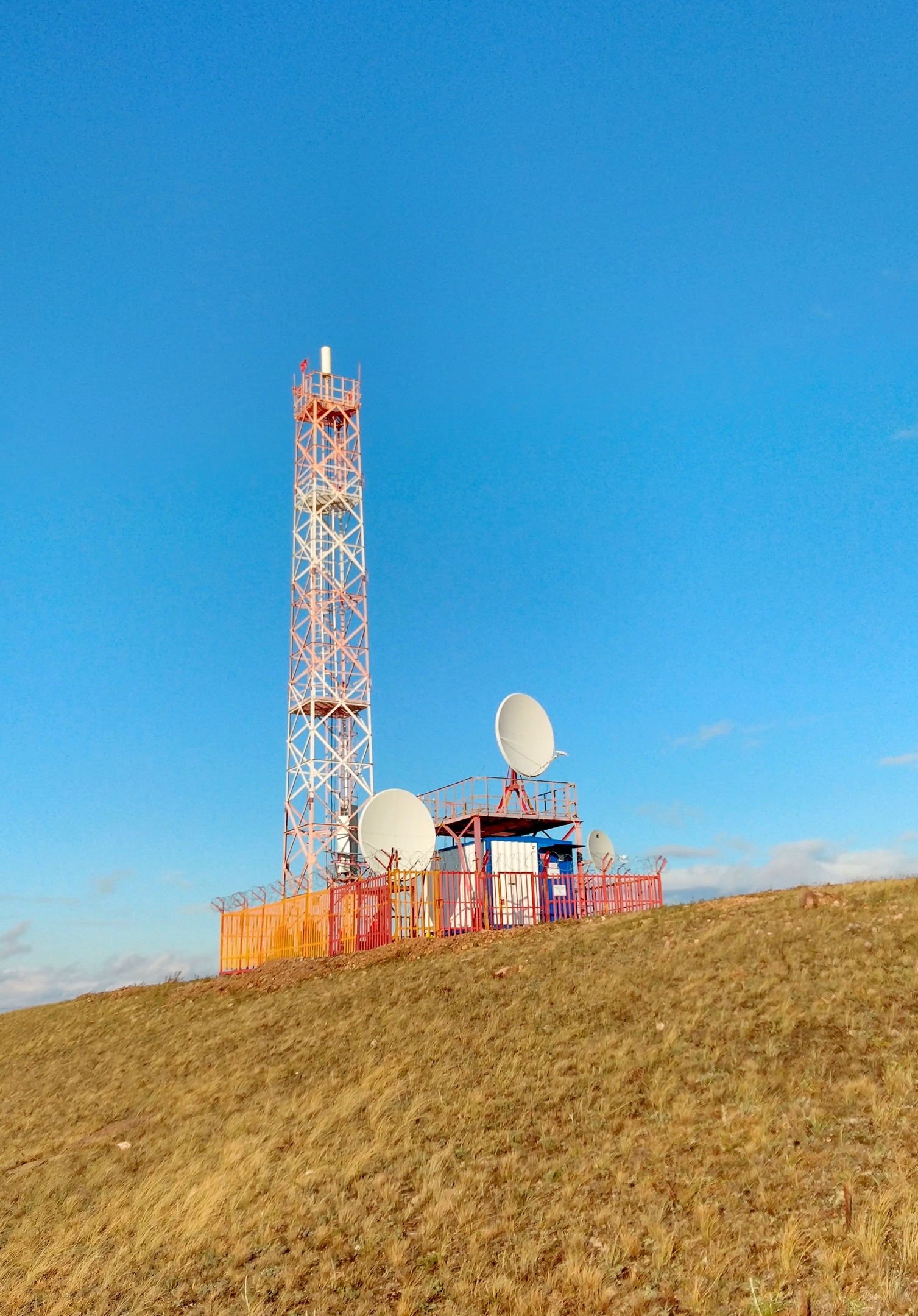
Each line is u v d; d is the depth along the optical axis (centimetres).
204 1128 2056
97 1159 2064
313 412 5844
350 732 5428
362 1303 1278
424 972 2773
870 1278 1066
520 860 3984
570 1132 1570
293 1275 1376
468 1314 1198
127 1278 1504
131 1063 2792
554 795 4206
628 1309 1123
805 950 2116
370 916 3544
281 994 3070
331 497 5688
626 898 3734
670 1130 1473
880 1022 1672
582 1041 1919
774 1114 1445
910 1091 1420
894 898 2473
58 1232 1734
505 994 2356
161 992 3747
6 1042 3650
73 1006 3972
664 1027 1867
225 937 4562
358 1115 1872
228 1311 1336
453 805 4075
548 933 2959
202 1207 1656
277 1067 2323
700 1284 1123
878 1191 1205
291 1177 1681
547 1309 1162
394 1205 1495
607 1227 1288
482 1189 1470
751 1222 1212
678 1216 1269
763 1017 1794
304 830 5194
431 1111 1789
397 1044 2212
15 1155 2266
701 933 2481
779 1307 1059
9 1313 1494
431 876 3478
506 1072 1870
